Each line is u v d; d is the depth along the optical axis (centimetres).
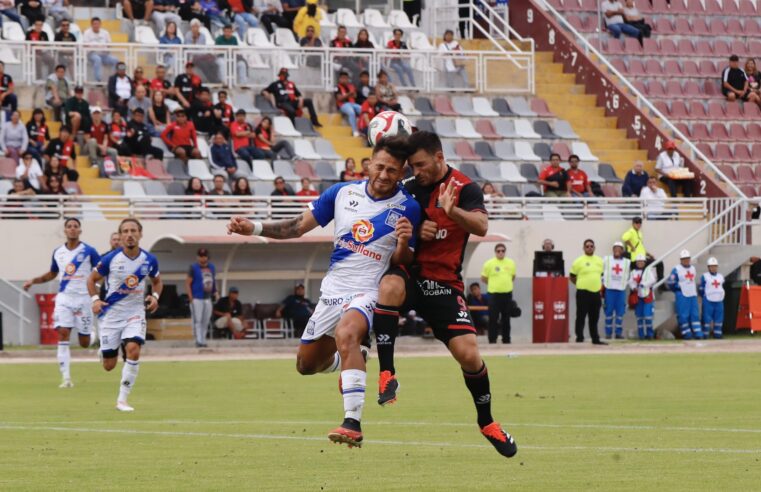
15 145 12131
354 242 3797
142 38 14438
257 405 6194
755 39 17525
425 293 3728
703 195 14212
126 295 6234
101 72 13362
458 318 3719
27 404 6331
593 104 15662
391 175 3725
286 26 15412
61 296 7444
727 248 13138
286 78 14012
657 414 5638
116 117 12762
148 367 9081
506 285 11644
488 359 9800
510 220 12925
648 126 15062
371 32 16175
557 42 16275
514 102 15050
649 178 13825
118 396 6638
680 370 8450
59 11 14412
